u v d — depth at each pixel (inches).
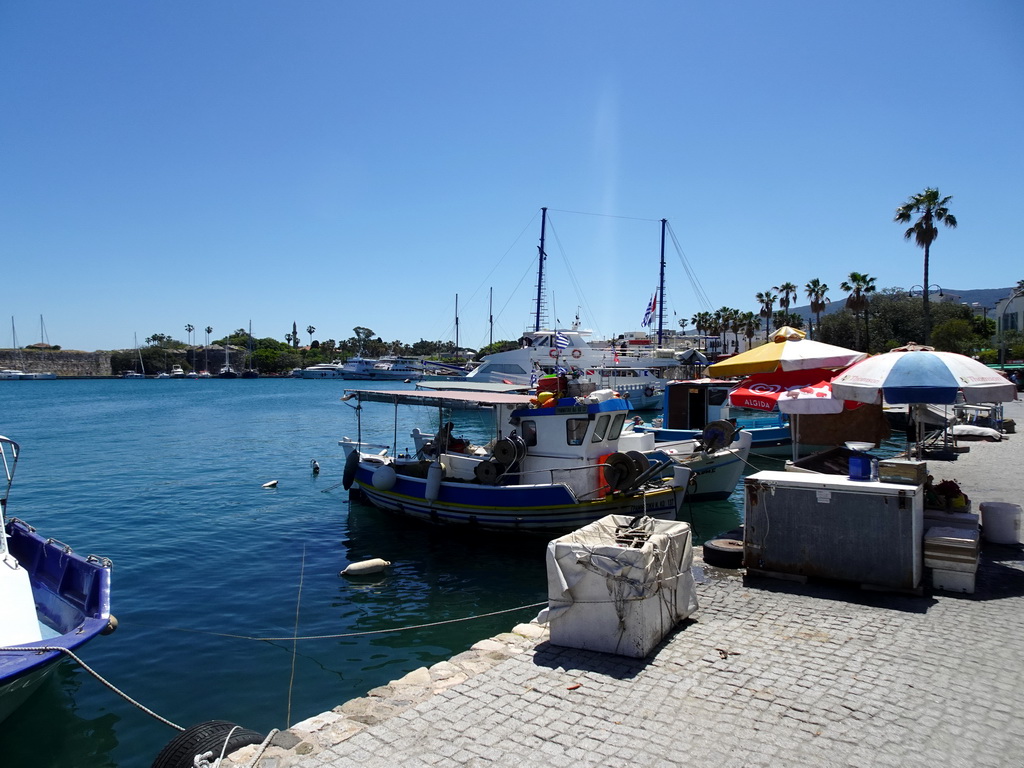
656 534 277.0
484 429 1886.1
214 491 941.8
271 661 380.8
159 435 1753.2
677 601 279.1
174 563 582.2
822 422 578.2
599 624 255.4
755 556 342.3
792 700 213.2
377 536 670.5
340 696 338.6
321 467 1184.2
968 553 308.5
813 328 3029.0
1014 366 2289.6
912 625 274.7
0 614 329.4
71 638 309.7
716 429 803.4
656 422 1350.9
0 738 300.2
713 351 3122.5
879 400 347.3
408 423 2090.3
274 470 1145.4
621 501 596.1
